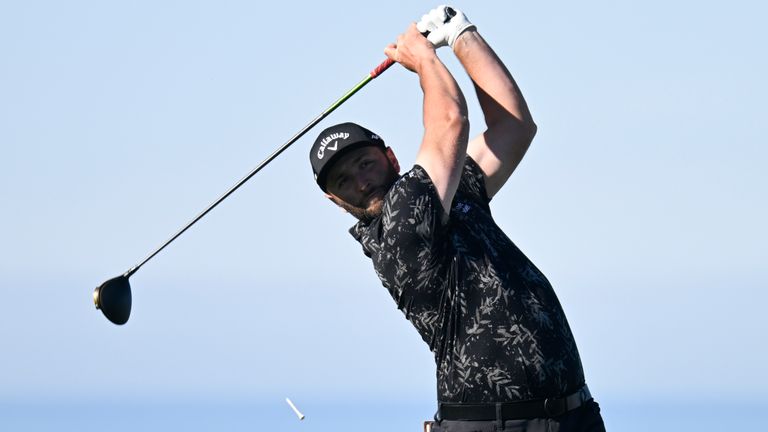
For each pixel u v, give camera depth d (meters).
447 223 17.38
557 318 17.31
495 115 18.86
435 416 17.80
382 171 18.16
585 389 17.53
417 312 17.55
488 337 17.11
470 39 19.12
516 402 17.05
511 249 17.70
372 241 17.81
